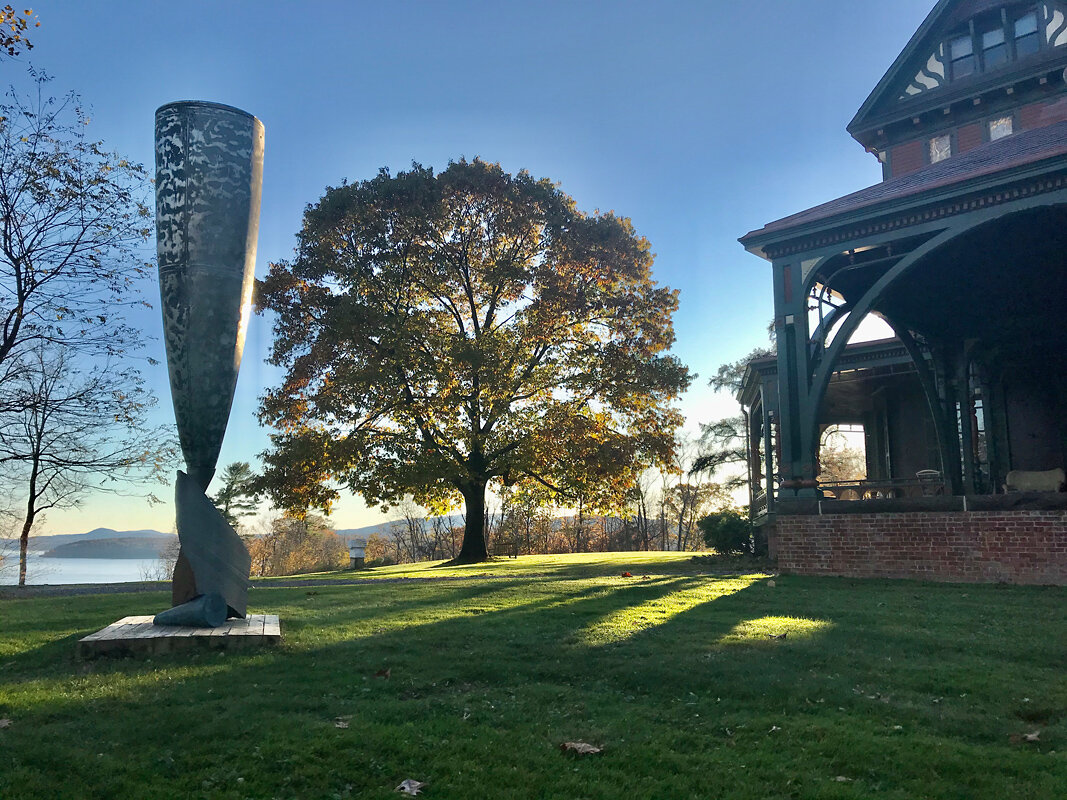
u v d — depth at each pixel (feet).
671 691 17.76
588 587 38.73
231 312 24.25
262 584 53.42
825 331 46.24
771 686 17.71
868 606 30.32
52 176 62.34
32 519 74.69
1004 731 15.01
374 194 76.48
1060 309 56.90
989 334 61.05
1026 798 11.76
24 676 18.76
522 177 80.02
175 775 12.50
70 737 13.88
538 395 83.35
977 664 20.13
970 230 40.91
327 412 76.48
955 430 62.03
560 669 19.40
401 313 77.97
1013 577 37.68
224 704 15.93
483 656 20.65
